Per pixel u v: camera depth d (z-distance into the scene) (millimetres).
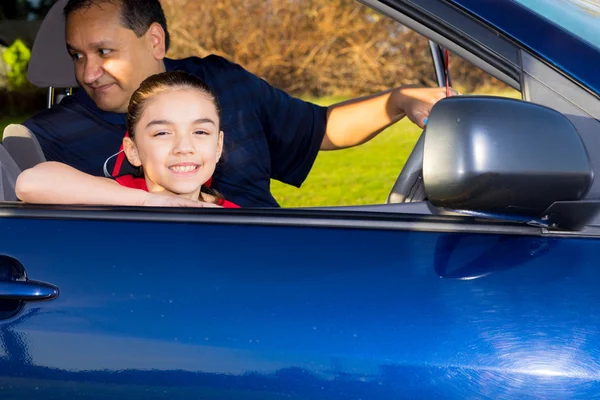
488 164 1599
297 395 1692
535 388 1622
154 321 1764
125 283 1807
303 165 3215
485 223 1823
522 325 1668
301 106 3166
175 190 2396
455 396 1641
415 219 1846
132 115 2410
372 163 5961
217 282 1787
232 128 3002
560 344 1642
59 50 3143
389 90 3129
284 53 9898
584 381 1613
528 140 1622
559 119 1661
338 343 1698
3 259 1858
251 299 1759
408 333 1688
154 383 1741
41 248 1867
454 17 1912
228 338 1732
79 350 1771
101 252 1849
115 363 1755
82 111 2953
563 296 1692
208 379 1723
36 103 7234
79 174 2154
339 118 3168
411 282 1745
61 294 1810
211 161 2422
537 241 1790
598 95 1816
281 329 1724
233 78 3057
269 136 3145
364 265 1779
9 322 1808
